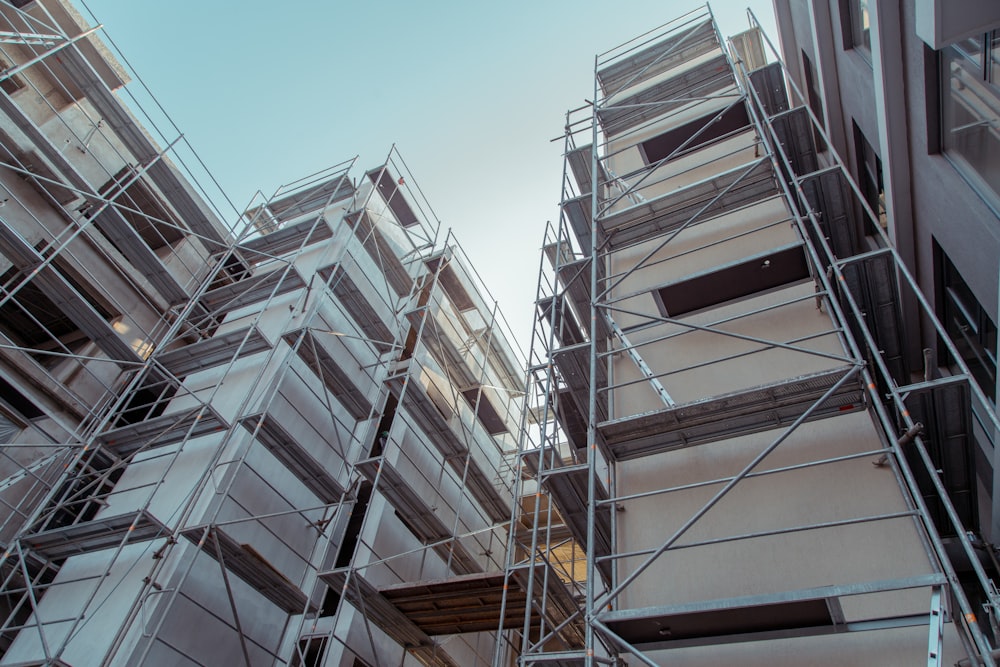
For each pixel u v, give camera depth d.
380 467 14.46
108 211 15.41
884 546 7.54
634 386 11.05
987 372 8.78
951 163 7.84
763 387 8.08
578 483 9.89
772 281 10.12
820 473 8.46
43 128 16.95
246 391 14.93
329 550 15.02
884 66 8.55
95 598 11.77
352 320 18.70
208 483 12.81
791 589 7.64
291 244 19.72
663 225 12.61
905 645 6.74
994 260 7.10
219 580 12.52
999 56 6.13
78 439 14.82
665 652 7.75
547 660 7.80
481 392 22.42
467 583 12.28
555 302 12.31
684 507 9.05
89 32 16.05
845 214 11.48
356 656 13.95
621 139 17.08
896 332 10.29
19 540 11.78
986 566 9.40
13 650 11.68
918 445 6.45
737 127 14.38
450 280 23.36
